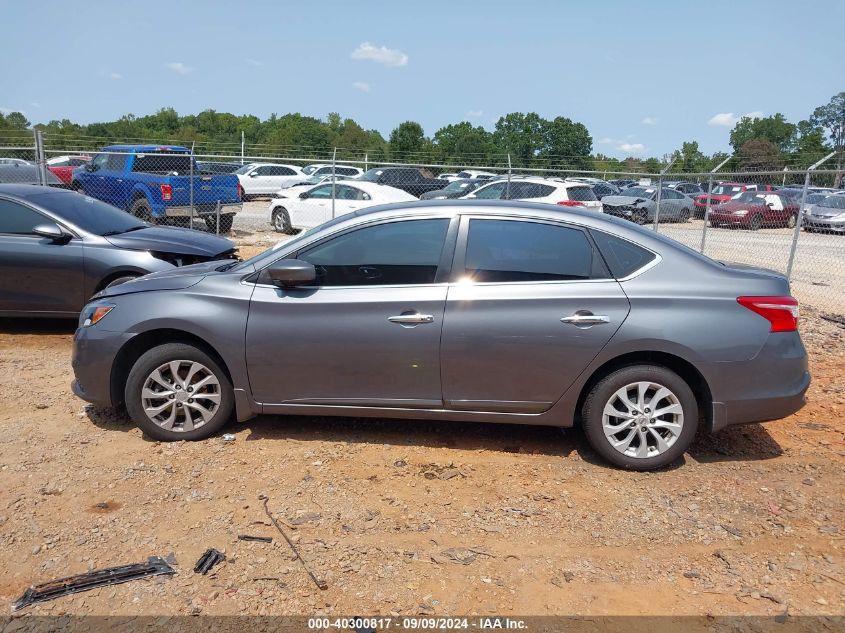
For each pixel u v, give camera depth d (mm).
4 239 6977
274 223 17219
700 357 3932
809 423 5020
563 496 3814
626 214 18500
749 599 2947
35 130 13195
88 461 4152
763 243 15367
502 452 4383
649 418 4043
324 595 2926
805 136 80250
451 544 3326
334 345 4152
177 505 3650
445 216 4227
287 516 3555
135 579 3018
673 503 3764
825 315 9023
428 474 4039
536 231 4160
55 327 7695
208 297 4285
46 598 2891
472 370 4086
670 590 3008
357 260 4238
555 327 3984
